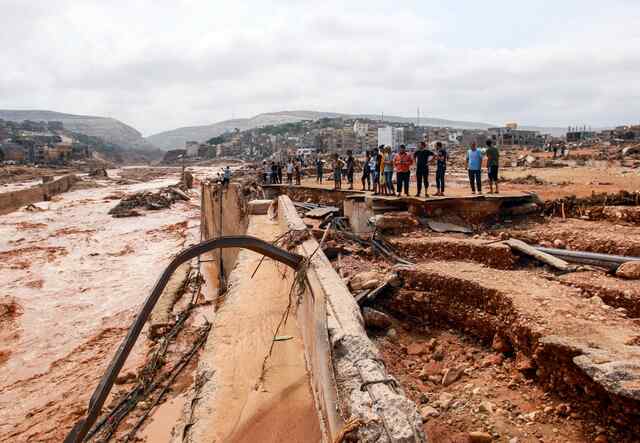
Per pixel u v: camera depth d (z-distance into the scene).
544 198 14.91
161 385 14.62
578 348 6.61
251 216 19.75
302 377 7.21
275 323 9.14
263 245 8.29
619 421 5.93
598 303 8.34
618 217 12.95
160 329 19.25
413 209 14.52
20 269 31.73
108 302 25.09
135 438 11.94
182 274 26.95
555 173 26.66
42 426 13.62
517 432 6.47
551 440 6.21
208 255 32.06
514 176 25.30
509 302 8.52
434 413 7.12
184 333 18.53
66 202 65.12
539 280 9.66
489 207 14.20
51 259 34.38
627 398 5.75
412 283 10.71
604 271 9.98
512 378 7.67
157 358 16.12
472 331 9.34
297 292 9.15
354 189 20.70
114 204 63.97
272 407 6.51
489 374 8.04
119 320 22.36
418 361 9.02
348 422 4.41
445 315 9.92
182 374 15.26
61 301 25.42
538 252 10.81
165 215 54.62
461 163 41.53
